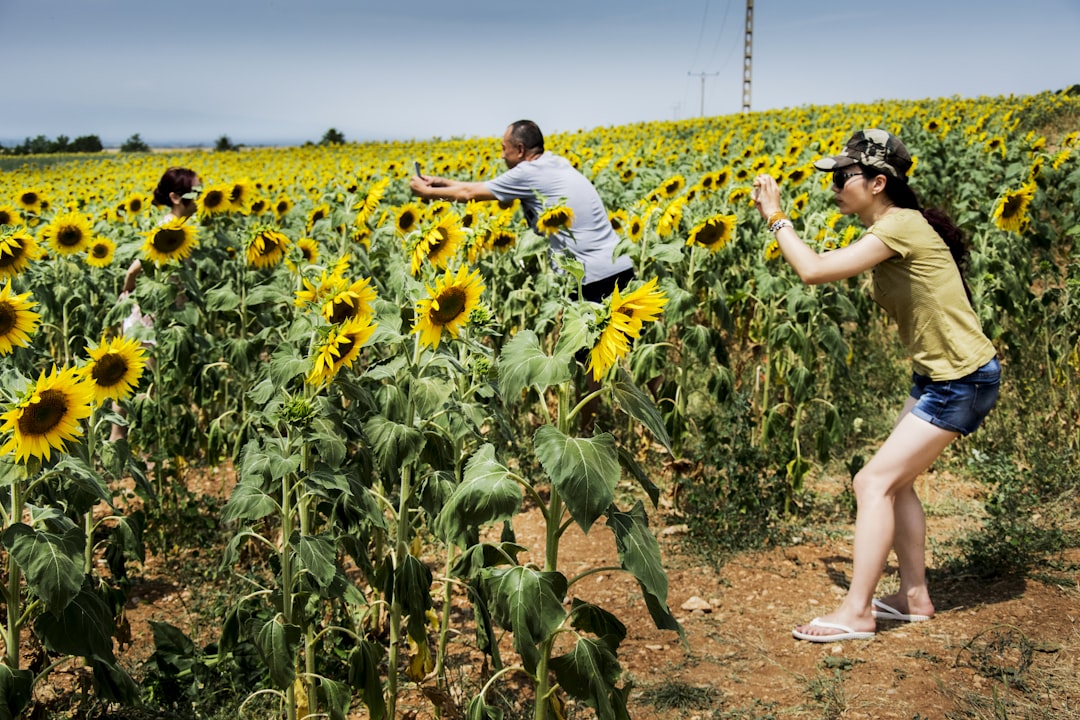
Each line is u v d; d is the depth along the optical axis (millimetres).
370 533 3635
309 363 2746
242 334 5152
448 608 3316
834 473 5781
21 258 3891
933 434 3619
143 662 3551
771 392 5879
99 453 3129
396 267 3742
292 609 2809
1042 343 7031
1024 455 5633
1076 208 8453
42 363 4844
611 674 2396
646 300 2129
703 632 3943
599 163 10320
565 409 2379
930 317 3559
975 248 6738
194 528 4859
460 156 14016
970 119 20078
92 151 47406
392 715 3041
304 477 2758
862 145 3658
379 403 2906
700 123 26375
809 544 4820
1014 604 3914
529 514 5355
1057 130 19578
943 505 5176
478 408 3107
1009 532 4324
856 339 7508
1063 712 3109
